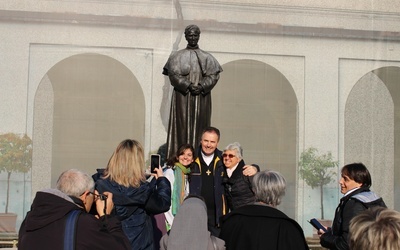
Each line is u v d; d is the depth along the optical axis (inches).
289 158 676.7
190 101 380.5
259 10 676.1
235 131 666.8
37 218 193.9
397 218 147.3
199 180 336.8
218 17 668.7
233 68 671.1
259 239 214.4
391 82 697.6
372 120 695.1
